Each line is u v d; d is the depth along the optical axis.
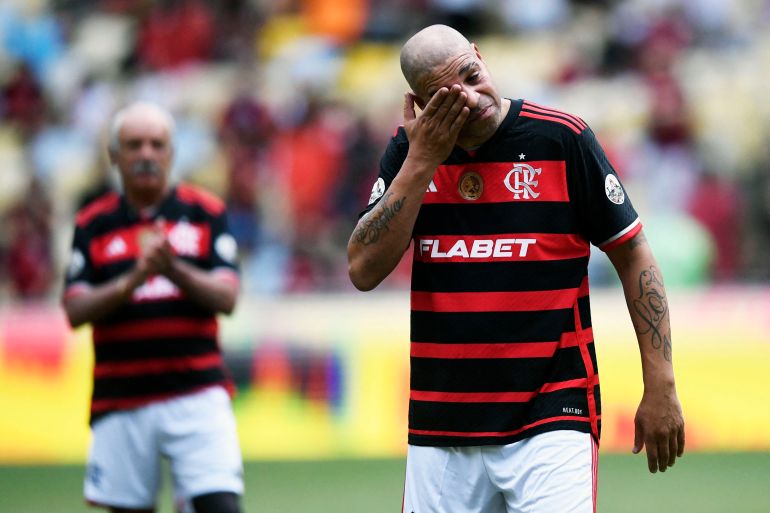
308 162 43.66
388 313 32.19
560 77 47.78
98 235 17.08
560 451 11.38
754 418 31.16
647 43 48.09
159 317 16.58
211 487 16.45
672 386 11.57
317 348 31.78
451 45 11.24
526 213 11.58
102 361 16.75
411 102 11.86
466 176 11.66
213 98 48.12
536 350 11.52
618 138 44.50
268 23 50.94
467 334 11.61
